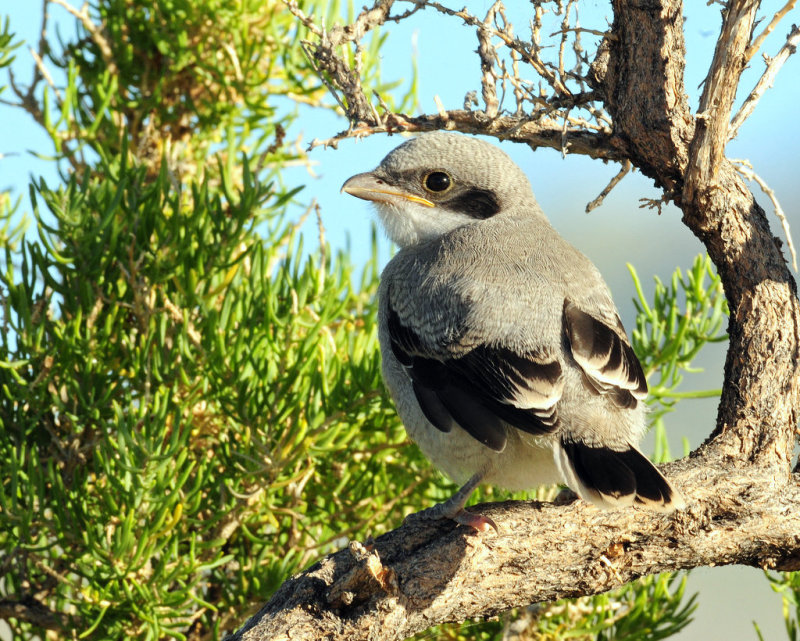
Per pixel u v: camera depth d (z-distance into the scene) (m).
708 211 8.21
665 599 9.18
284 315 9.20
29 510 8.18
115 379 9.16
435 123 8.14
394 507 9.79
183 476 8.10
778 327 8.20
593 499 7.23
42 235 8.93
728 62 7.39
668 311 9.91
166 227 9.18
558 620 9.11
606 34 8.03
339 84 8.06
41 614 8.59
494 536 7.30
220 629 8.80
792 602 9.16
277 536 9.34
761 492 7.59
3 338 8.98
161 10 10.39
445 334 8.27
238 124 10.77
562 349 7.92
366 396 9.01
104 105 10.02
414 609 6.98
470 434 7.85
